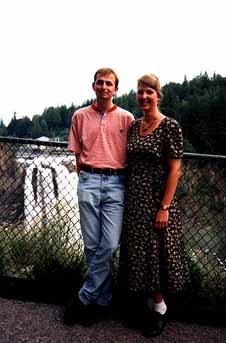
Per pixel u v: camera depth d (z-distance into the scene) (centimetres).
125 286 305
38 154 369
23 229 395
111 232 299
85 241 309
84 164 304
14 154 376
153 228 290
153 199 288
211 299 328
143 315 314
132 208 292
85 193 301
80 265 366
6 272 378
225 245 339
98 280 309
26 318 316
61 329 302
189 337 298
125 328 308
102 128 297
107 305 325
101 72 293
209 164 329
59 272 359
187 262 335
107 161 297
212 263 344
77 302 312
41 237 383
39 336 292
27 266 382
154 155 282
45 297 347
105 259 304
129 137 294
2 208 394
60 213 383
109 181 297
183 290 318
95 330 303
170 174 282
